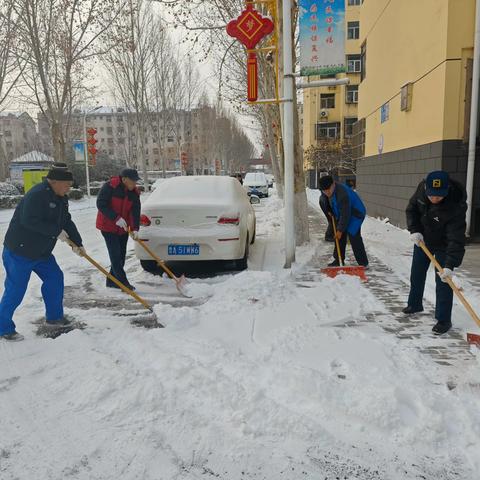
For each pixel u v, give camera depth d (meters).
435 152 9.00
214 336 4.34
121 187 6.05
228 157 67.69
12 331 4.27
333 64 7.09
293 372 3.45
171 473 2.46
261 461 2.56
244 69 16.61
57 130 19.89
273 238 10.44
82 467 2.50
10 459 2.57
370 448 2.68
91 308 5.39
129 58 32.53
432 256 4.33
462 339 4.23
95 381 3.34
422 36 9.78
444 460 2.58
